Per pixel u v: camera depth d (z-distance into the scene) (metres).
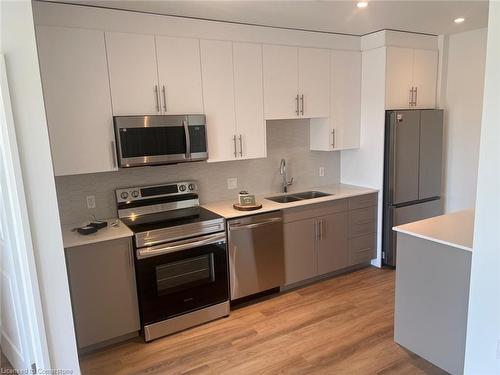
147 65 2.94
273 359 2.63
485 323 2.06
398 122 3.90
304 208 3.63
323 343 2.80
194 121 3.13
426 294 2.46
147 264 2.80
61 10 2.60
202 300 3.10
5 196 2.07
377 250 4.25
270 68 3.54
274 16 3.15
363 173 4.30
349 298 3.51
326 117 4.00
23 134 1.99
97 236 2.69
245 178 3.95
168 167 3.47
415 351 2.60
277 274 3.53
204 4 2.76
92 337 2.70
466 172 4.32
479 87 4.08
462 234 2.39
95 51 2.73
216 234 3.11
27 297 2.12
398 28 3.80
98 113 2.80
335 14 3.17
